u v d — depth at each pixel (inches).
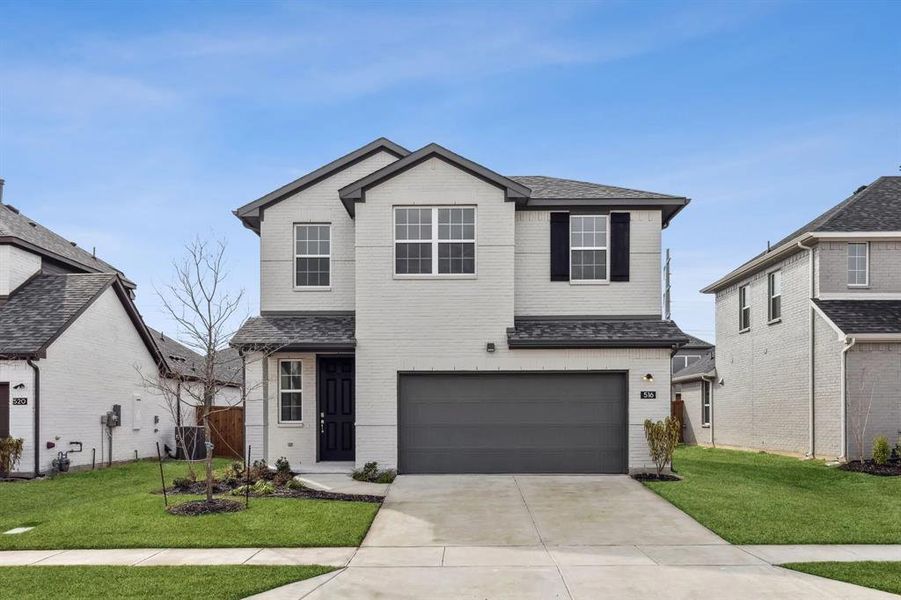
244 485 510.3
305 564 325.1
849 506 448.5
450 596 280.8
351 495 481.1
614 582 298.4
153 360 876.0
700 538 374.6
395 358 573.9
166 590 283.0
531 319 604.4
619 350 570.3
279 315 636.7
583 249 611.5
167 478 607.2
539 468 571.8
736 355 926.4
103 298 745.0
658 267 608.1
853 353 662.5
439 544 364.2
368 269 579.2
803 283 739.4
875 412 658.8
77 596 275.0
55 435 647.8
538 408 575.5
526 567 322.0
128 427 802.8
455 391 576.7
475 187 581.6
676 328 585.9
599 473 569.3
